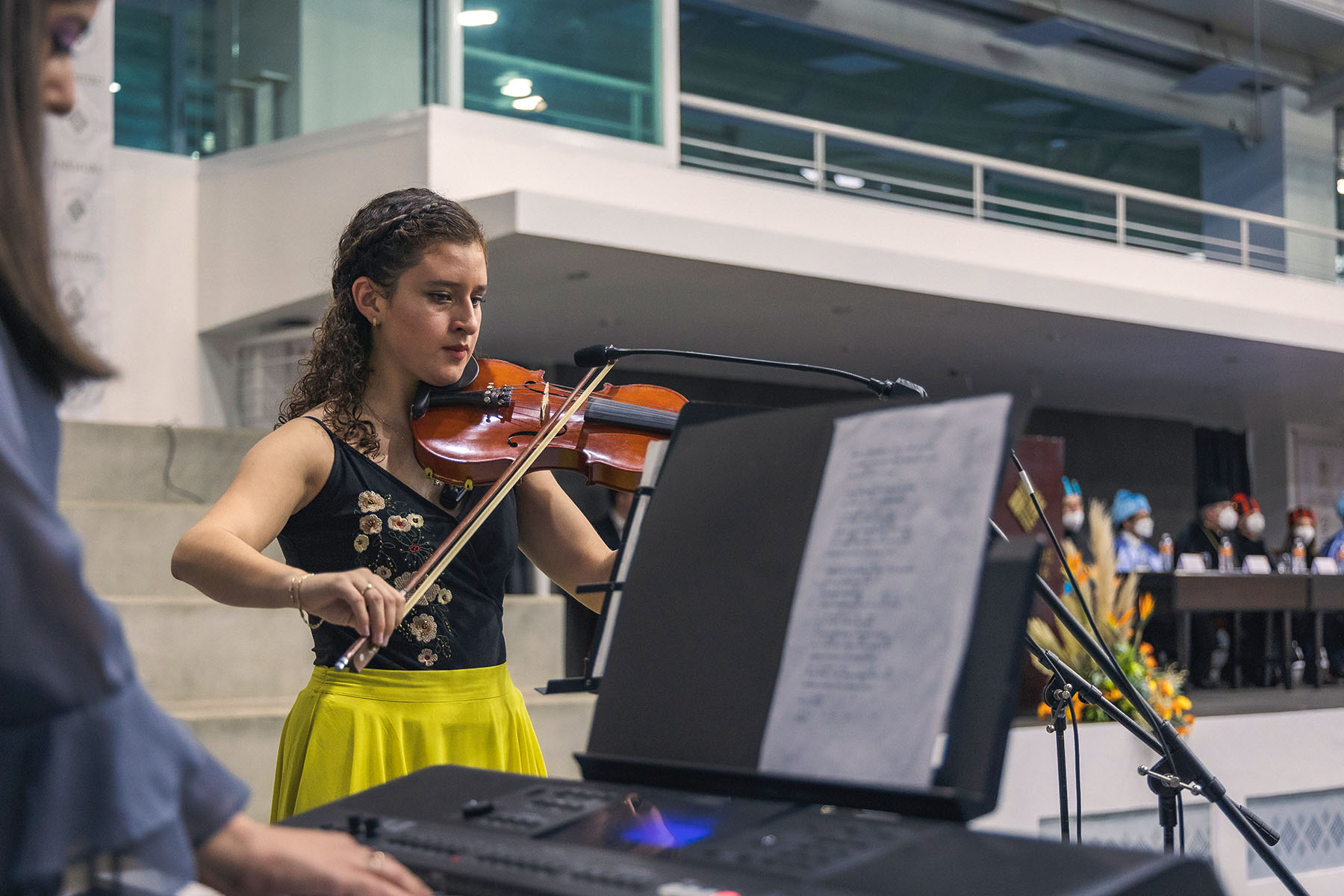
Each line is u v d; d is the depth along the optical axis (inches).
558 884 28.0
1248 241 414.9
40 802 25.7
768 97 383.9
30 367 27.6
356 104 233.1
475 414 62.0
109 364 28.5
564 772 142.1
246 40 250.4
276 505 53.8
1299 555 303.1
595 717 36.4
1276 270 411.8
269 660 142.9
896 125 398.9
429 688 55.0
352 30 234.1
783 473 34.9
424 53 224.1
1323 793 197.9
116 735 26.5
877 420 33.2
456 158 222.5
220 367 263.3
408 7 226.1
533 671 157.2
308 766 53.2
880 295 252.7
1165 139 426.3
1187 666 248.5
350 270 58.7
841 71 388.8
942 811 28.8
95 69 228.1
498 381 65.1
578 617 182.4
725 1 355.3
